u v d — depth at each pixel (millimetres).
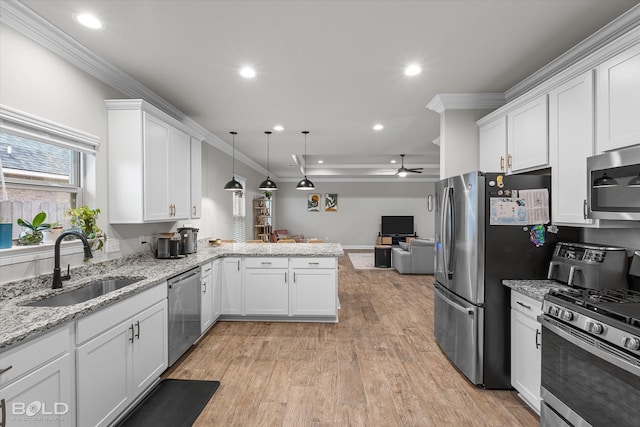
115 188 2723
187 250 3682
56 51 2189
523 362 2203
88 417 1678
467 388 2438
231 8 1906
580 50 2342
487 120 3160
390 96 3393
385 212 11352
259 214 9078
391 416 2096
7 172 1964
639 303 1593
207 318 3410
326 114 4027
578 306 1622
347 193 11422
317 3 1862
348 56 2518
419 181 11273
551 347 1800
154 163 2910
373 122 4395
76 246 2379
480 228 2400
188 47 2369
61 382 1506
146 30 2139
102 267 2646
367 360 2887
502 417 2092
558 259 2270
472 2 1855
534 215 2398
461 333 2596
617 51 1779
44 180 2205
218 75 2854
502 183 2396
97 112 2598
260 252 3859
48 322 1413
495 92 3268
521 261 2396
